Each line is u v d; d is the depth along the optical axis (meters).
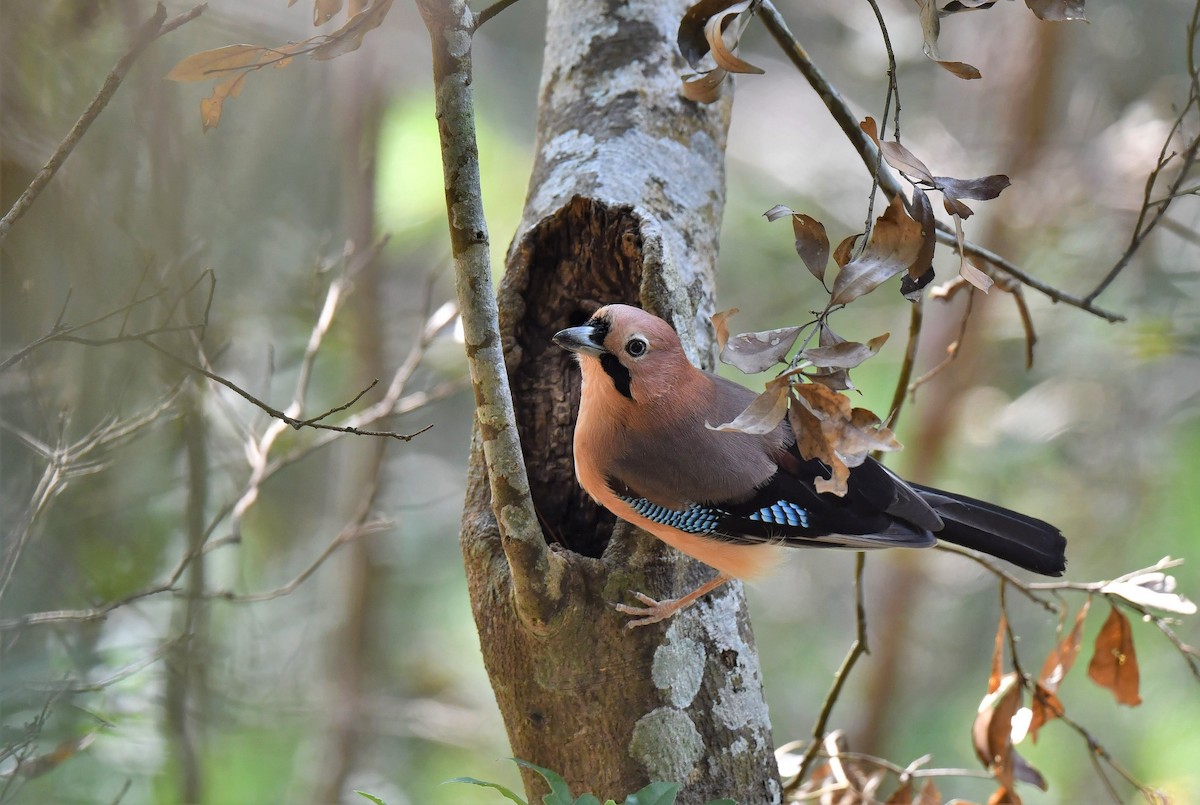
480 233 6.32
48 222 9.84
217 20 12.42
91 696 10.52
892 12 18.23
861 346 5.94
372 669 16.91
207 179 13.16
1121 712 17.16
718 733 7.39
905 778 9.18
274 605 16.48
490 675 7.47
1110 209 16.86
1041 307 17.22
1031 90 17.55
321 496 17.58
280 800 15.12
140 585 11.34
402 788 16.47
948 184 6.41
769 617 19.30
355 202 15.57
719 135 9.24
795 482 8.02
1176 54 18.23
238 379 14.23
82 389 10.11
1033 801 16.98
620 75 9.03
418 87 17.50
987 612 18.70
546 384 8.41
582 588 7.23
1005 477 17.23
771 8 7.77
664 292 7.90
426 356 16.31
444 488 18.92
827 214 18.72
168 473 11.80
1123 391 17.27
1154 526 16.83
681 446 7.68
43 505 8.77
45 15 9.91
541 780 7.40
